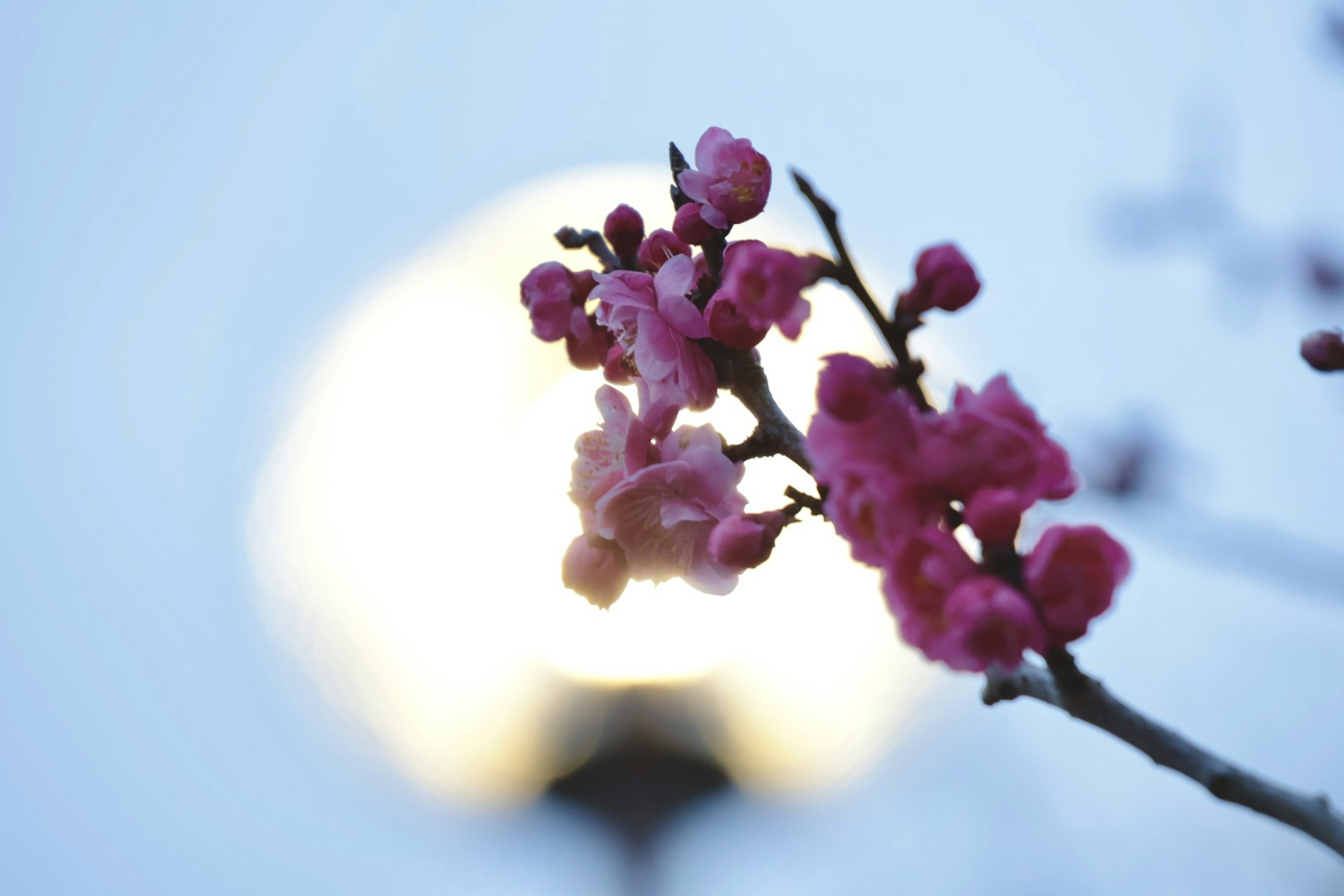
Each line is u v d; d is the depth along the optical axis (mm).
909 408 646
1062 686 650
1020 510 641
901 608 642
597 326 712
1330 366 714
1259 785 649
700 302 688
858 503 645
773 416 688
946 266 652
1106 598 640
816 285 656
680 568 689
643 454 687
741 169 684
